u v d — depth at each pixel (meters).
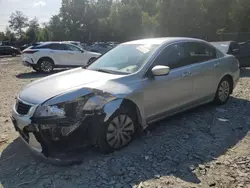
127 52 4.46
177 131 4.28
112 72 4.04
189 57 4.70
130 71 3.96
